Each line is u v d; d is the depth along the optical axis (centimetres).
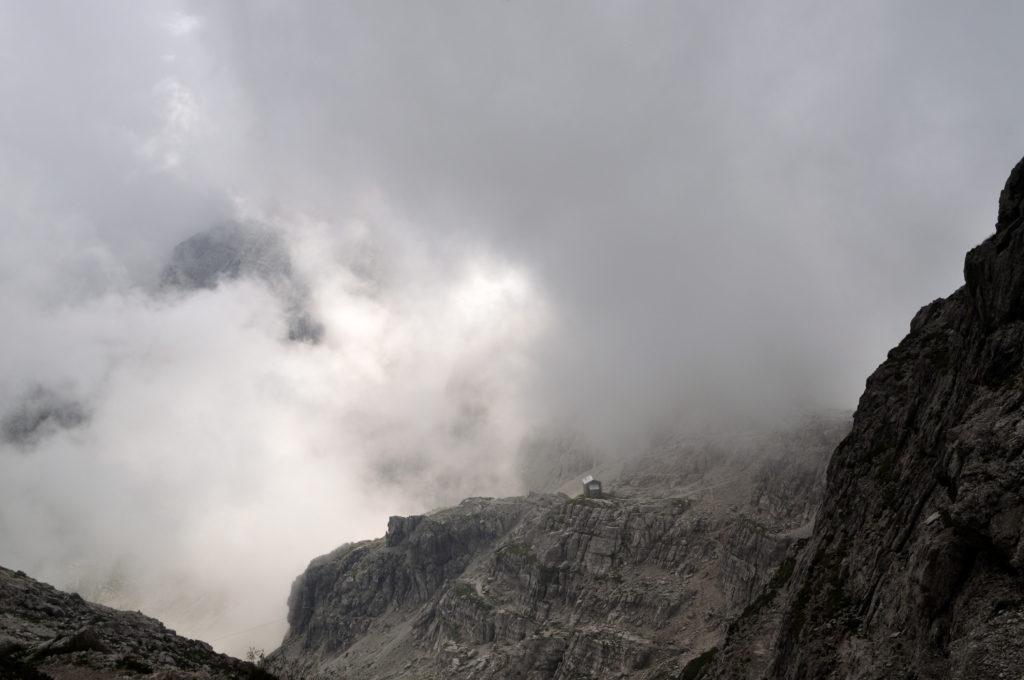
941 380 8738
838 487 11462
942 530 6084
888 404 10688
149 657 7756
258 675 8938
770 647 12100
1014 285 6850
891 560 7856
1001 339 6831
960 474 6091
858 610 8150
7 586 8650
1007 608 4997
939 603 5772
